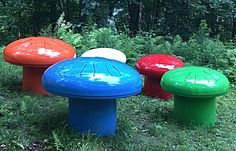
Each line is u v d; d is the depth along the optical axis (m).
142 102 2.14
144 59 2.25
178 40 3.39
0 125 1.68
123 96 1.54
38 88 2.14
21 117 1.76
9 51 2.07
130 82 1.57
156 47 3.11
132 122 1.85
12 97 2.07
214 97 1.85
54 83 1.55
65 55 2.05
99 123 1.61
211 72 1.87
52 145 1.54
